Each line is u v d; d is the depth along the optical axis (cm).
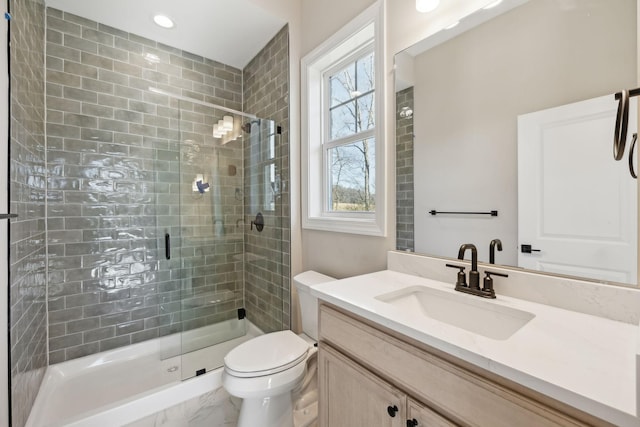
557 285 87
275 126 214
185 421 144
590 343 63
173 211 216
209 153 223
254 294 235
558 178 89
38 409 141
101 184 192
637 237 75
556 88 90
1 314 102
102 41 193
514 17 100
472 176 112
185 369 174
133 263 204
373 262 152
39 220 160
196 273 219
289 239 204
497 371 55
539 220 93
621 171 77
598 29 82
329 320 105
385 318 79
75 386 169
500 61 103
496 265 104
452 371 65
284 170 208
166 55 220
